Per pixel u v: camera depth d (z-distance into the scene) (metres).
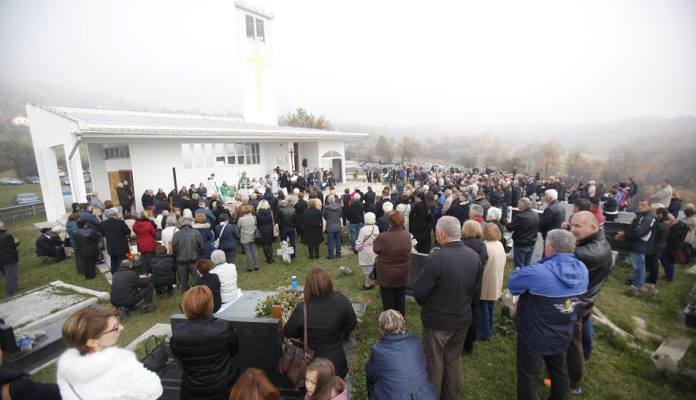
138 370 2.06
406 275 4.33
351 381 3.78
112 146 14.92
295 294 4.09
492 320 4.53
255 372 2.14
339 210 8.23
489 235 4.20
